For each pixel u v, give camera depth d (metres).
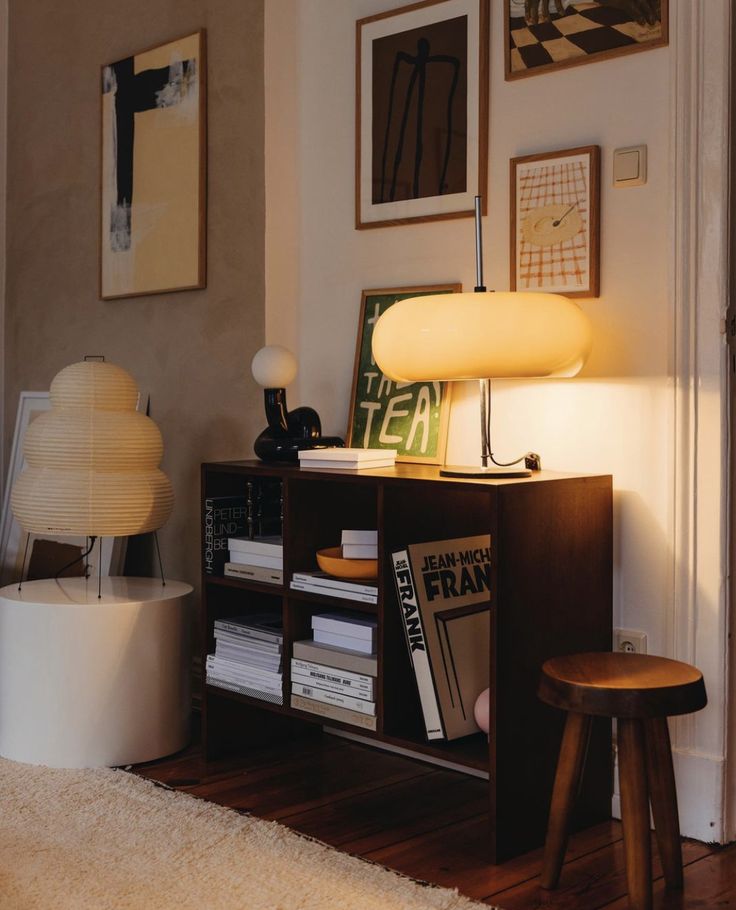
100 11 3.82
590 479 2.37
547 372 2.27
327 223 3.13
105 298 3.77
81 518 2.88
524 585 2.21
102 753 2.76
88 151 3.89
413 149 2.89
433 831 2.38
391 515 2.40
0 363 4.30
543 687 2.05
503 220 2.69
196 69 3.40
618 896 2.05
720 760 2.31
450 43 2.79
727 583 2.31
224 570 2.82
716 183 2.29
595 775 2.44
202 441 3.42
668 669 2.06
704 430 2.32
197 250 3.39
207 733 2.85
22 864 2.15
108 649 2.76
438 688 2.33
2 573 3.95
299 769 2.81
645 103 2.42
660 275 2.40
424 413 2.84
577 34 2.53
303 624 2.67
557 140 2.58
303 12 3.20
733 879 2.15
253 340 3.23
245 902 2.00
